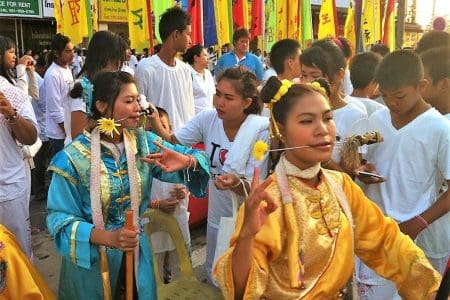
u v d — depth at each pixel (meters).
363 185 2.46
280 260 1.47
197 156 2.22
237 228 1.45
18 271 2.01
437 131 2.20
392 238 1.67
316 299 1.46
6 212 2.85
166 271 3.29
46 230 4.65
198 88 5.39
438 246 2.43
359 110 2.51
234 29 7.41
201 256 4.09
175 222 2.55
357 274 2.43
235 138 2.51
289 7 7.09
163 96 3.51
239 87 2.50
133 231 1.81
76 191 1.99
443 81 2.41
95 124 2.07
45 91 5.25
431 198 2.29
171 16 3.48
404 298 1.67
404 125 2.29
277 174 1.54
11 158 2.85
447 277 1.44
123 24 14.87
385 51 5.04
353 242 1.59
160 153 2.16
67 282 2.12
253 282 1.31
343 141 2.24
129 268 1.96
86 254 1.87
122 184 2.06
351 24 7.82
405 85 2.12
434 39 3.27
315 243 1.49
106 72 2.09
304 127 1.48
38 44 15.48
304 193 1.53
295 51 3.51
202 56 5.59
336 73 2.55
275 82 1.58
